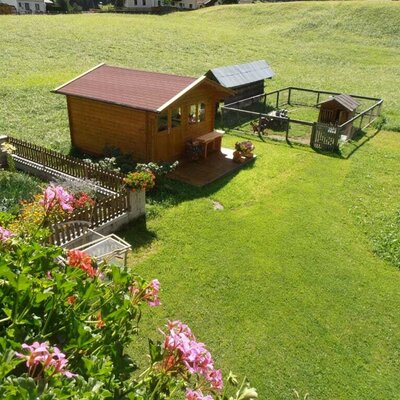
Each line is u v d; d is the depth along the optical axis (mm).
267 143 17953
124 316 2758
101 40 36750
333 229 10984
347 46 41906
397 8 48594
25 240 3414
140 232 10117
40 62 28250
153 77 14633
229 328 7410
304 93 27953
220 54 36938
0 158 13062
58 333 2516
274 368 6684
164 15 56688
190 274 8719
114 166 13000
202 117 15414
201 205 11727
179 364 2465
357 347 7238
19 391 1827
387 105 24859
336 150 17078
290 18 50906
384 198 13141
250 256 9523
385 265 9641
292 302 8172
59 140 15992
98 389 2096
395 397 6363
